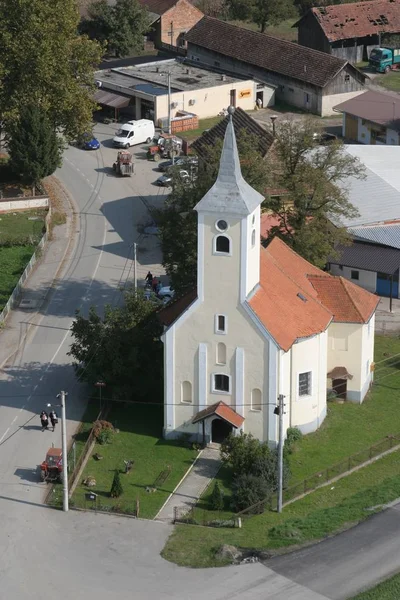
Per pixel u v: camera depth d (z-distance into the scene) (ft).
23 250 482.28
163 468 323.98
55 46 520.83
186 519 297.53
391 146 513.04
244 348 323.78
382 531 290.76
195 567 278.05
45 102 529.45
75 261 474.08
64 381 374.63
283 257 366.43
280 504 301.63
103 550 286.05
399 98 624.18
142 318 358.43
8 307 424.46
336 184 470.80
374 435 344.08
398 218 453.99
